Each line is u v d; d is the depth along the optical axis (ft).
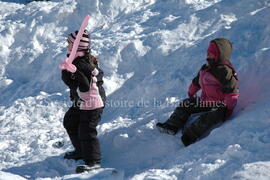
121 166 39.58
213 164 31.45
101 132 46.11
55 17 72.69
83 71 37.76
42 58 65.46
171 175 32.53
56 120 52.80
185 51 54.44
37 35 71.41
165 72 52.65
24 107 56.18
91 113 38.78
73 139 41.09
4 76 65.98
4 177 34.24
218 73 39.19
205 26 59.00
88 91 38.32
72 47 38.34
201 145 35.96
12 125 52.75
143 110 49.14
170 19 62.59
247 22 54.49
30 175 40.11
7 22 76.48
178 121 40.83
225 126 37.01
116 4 72.33
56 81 59.47
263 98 39.60
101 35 64.95
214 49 39.27
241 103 41.09
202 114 39.19
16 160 43.68
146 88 51.31
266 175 27.96
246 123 36.04
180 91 49.16
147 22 64.75
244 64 46.55
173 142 40.16
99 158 39.09
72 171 40.19
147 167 37.81
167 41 57.72
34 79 62.85
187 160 34.50
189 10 62.90
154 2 71.10
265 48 45.68
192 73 50.55
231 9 60.29
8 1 93.30
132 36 61.16
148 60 56.29
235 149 32.01
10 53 69.36
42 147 45.52
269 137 32.96
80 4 73.56
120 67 57.00
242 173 28.71
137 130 42.98
